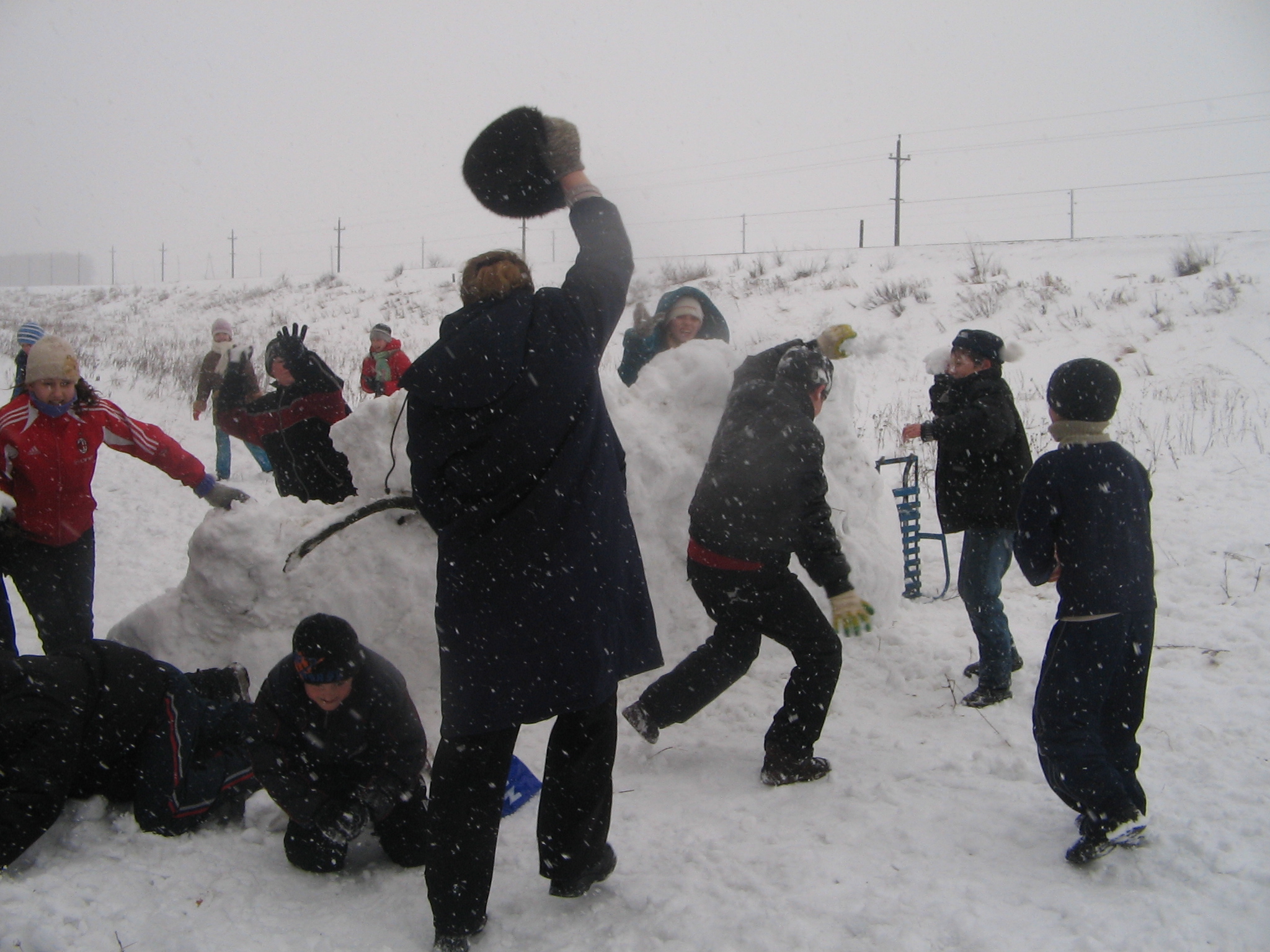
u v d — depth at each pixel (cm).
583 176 293
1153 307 1614
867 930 272
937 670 466
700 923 281
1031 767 368
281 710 313
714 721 432
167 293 3594
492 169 286
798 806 352
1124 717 318
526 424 261
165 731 340
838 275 2330
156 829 337
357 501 424
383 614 412
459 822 272
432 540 423
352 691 314
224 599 404
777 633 363
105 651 345
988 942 262
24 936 278
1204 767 359
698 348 475
